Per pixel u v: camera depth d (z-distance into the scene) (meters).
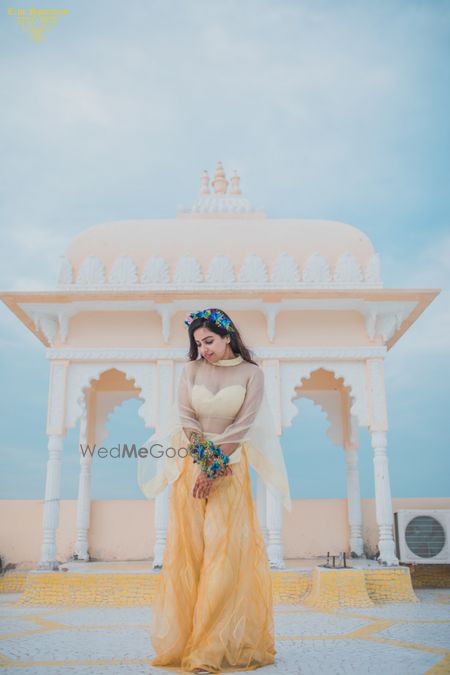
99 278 7.92
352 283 7.93
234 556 3.08
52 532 7.23
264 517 8.08
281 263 7.97
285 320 7.98
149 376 7.79
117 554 9.04
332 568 6.52
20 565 8.73
